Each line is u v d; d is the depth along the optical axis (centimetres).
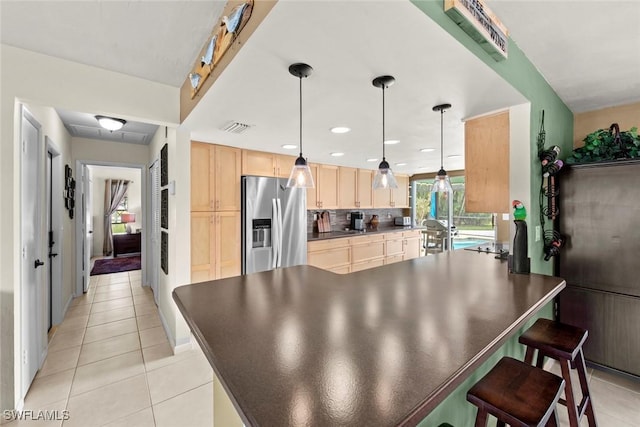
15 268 173
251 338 96
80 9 136
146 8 135
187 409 184
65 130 340
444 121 225
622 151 214
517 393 105
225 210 329
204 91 171
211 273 317
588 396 159
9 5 132
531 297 137
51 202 307
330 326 105
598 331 221
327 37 111
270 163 370
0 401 169
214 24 148
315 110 199
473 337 95
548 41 159
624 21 140
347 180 493
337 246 450
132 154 431
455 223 566
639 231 204
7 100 167
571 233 233
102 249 738
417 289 152
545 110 207
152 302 379
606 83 211
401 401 63
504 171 199
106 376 218
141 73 207
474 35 121
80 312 344
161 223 322
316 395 66
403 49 120
